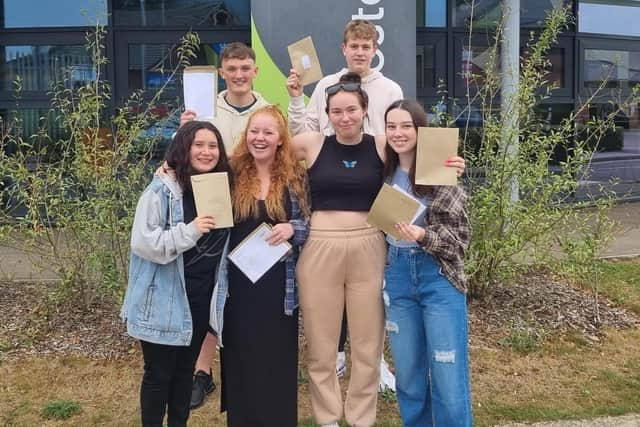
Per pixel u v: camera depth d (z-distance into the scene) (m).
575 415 3.76
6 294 5.71
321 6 6.43
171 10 8.64
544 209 5.07
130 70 8.67
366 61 3.82
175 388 3.21
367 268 3.16
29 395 4.02
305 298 3.17
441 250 2.89
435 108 5.83
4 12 8.72
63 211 4.98
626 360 4.53
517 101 5.21
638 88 6.14
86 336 4.84
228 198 2.88
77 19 8.65
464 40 9.18
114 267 4.87
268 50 6.53
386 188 2.85
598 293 5.80
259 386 3.11
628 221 8.80
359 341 3.24
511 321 5.11
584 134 9.73
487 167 5.17
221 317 3.05
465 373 2.99
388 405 3.88
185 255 2.98
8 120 8.74
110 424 3.67
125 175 5.14
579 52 9.91
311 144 3.22
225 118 3.97
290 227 3.08
